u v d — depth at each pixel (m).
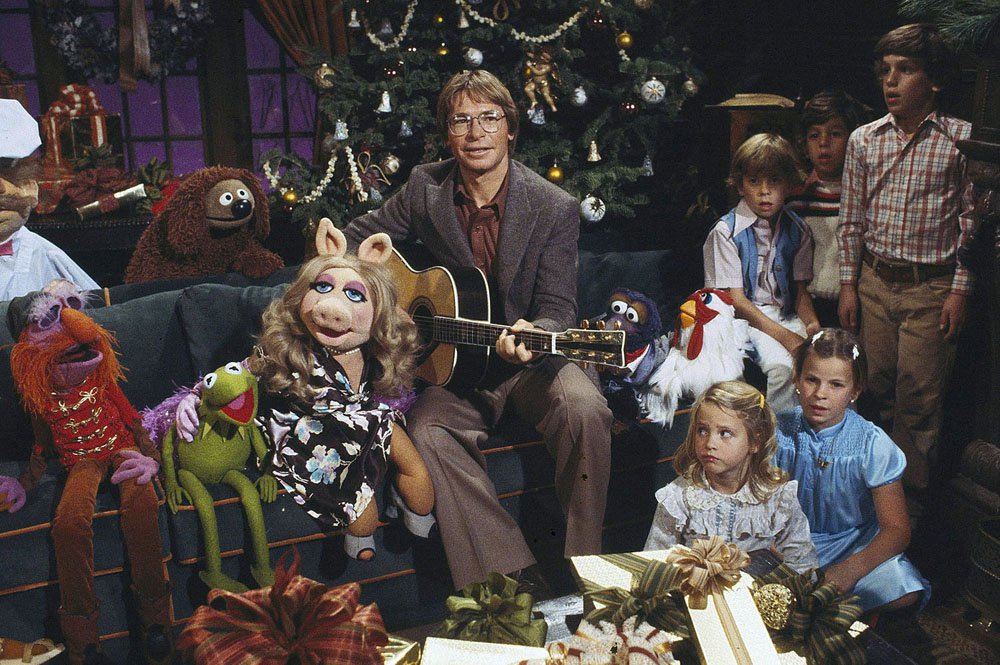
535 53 3.87
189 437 2.29
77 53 5.03
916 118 2.82
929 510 3.00
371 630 1.27
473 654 1.68
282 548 2.39
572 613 1.93
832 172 3.17
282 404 2.37
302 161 4.23
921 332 2.90
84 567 2.17
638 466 2.76
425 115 3.94
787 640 1.70
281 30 5.10
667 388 2.78
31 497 2.28
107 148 4.79
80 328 2.23
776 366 2.92
